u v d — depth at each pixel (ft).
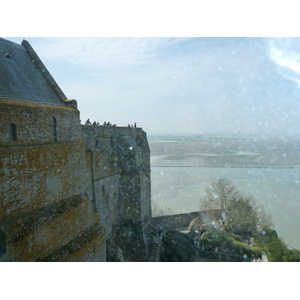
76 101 57.52
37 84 55.72
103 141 86.84
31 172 43.52
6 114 39.17
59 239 47.34
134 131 109.91
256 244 102.78
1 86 44.50
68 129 53.57
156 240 103.09
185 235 100.89
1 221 38.24
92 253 54.13
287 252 93.40
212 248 102.63
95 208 80.18
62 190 51.19
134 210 95.30
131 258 92.32
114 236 91.66
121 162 96.84
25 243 40.19
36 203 44.65
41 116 46.03
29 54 63.00
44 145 46.50
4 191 38.70
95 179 80.07
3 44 55.52
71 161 53.93
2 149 38.24
